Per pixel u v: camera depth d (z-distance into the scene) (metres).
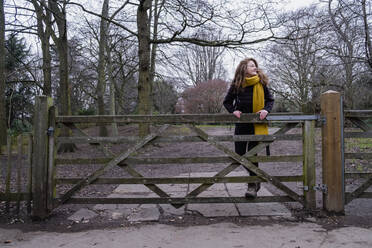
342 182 3.35
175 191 4.57
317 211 3.42
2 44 10.23
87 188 5.12
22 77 13.38
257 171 3.44
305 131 3.42
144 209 3.72
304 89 12.77
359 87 13.16
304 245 2.60
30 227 3.20
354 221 3.16
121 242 2.75
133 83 22.70
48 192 3.43
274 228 3.01
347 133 3.43
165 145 12.82
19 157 3.58
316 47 10.63
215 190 4.57
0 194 3.60
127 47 14.03
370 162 5.63
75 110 24.19
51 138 3.46
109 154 3.49
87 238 2.86
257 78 3.61
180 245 2.65
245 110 3.67
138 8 10.15
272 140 3.46
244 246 2.60
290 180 3.46
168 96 29.83
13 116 18.75
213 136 3.47
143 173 6.64
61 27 11.24
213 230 2.99
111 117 3.46
